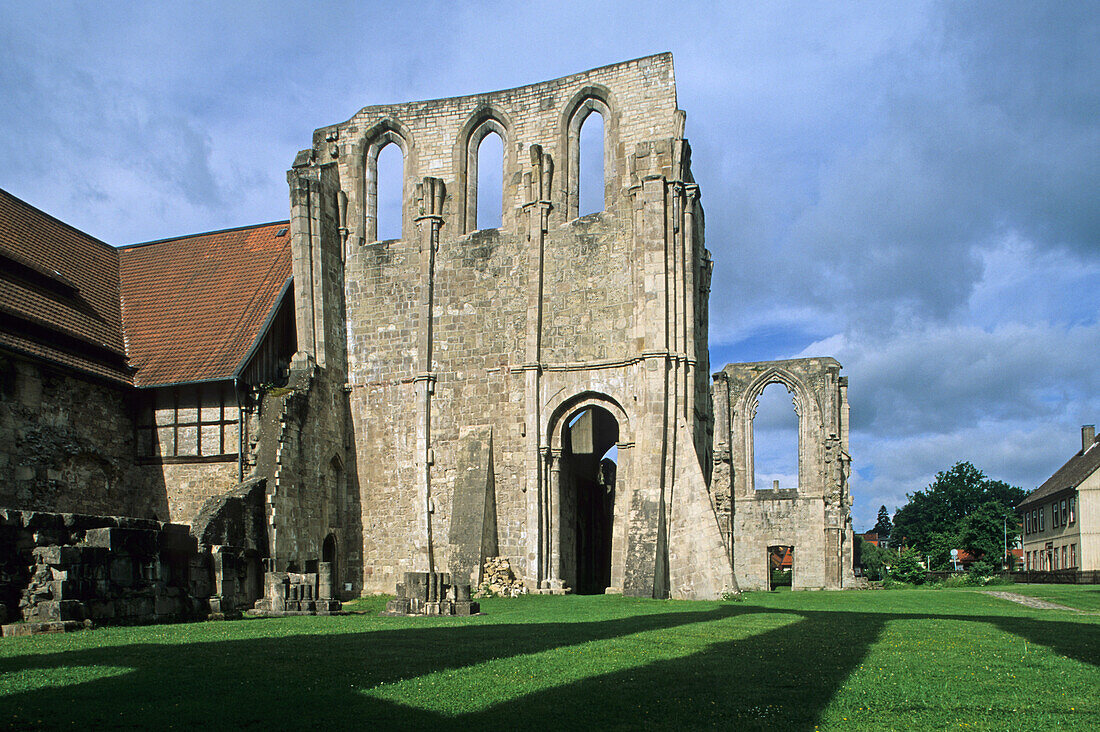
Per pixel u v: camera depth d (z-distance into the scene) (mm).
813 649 14789
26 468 28984
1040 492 88938
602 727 8945
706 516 30062
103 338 34250
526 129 36906
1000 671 12531
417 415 36125
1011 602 33000
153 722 9023
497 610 24688
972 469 116000
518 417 34781
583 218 34844
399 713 9430
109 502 32219
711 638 16266
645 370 32156
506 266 35969
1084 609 30438
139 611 20312
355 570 36125
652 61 34938
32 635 16609
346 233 38219
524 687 10797
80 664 12453
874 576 86500
